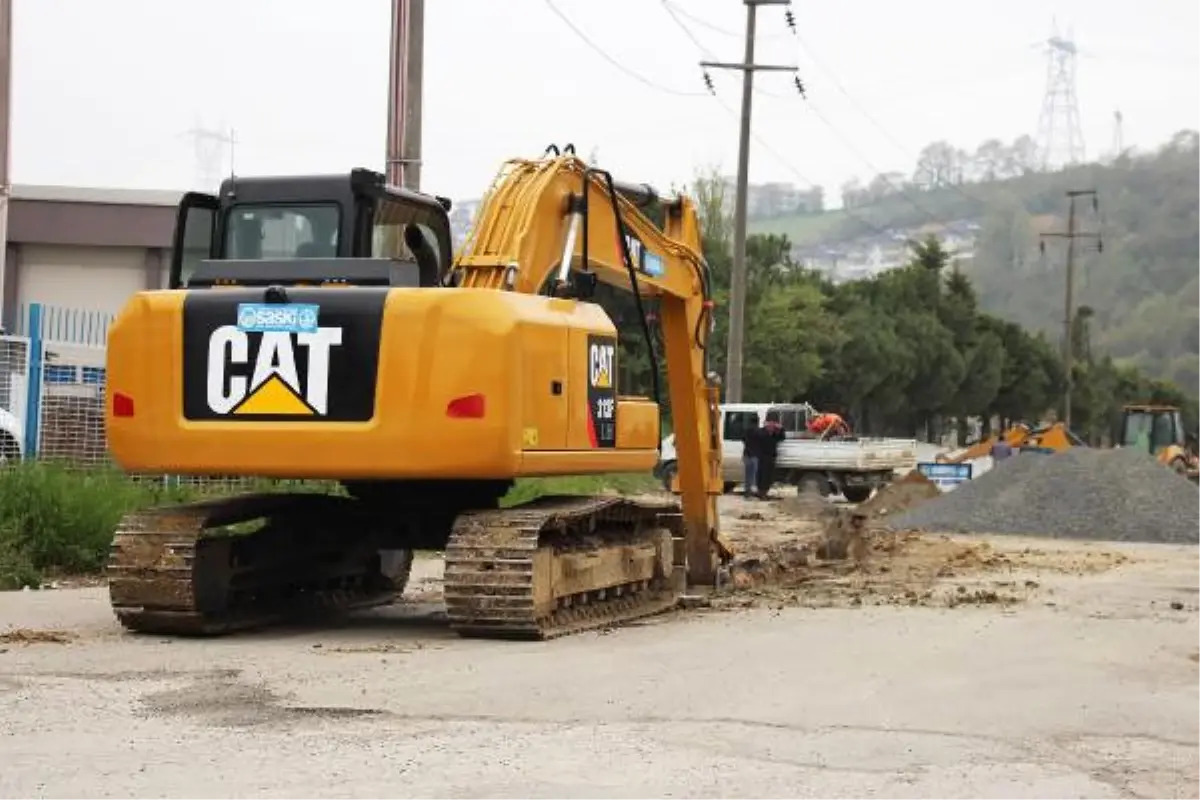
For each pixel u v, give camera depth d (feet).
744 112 147.23
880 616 48.78
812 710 31.81
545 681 34.65
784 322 217.15
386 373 40.65
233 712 30.66
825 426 156.46
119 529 42.83
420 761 26.40
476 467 40.55
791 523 104.83
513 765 26.23
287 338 41.11
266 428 41.06
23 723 29.19
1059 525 98.43
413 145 71.82
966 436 347.77
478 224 45.55
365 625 47.16
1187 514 97.04
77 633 43.19
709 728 29.68
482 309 40.75
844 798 24.54
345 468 40.75
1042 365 364.38
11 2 95.71
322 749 27.22
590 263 49.03
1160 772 26.99
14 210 139.74
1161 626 47.21
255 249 44.14
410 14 71.77
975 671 37.42
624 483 120.78
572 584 44.42
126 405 41.96
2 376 71.46
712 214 217.56
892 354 264.93
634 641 42.01
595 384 45.65
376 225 44.42
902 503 118.32
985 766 27.12
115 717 29.96
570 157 47.88
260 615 46.19
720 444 59.06
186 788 24.30
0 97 95.66
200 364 41.60
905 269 317.42
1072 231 315.58
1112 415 433.89
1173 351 606.14
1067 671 37.70
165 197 141.28
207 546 43.09
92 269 141.49
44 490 60.75
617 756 27.09
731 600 54.34
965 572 67.82
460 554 41.57
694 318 57.62
